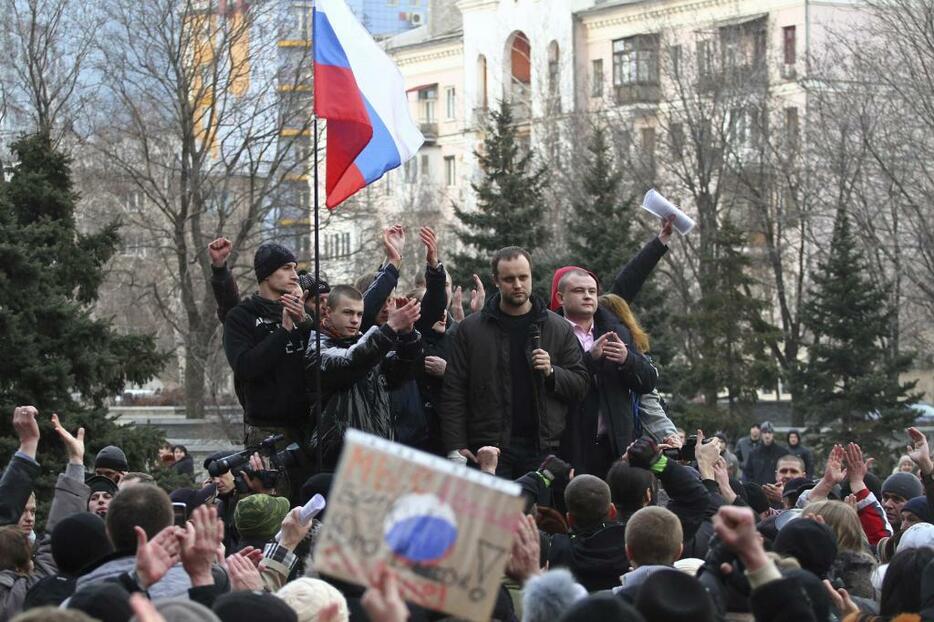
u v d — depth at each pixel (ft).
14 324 74.49
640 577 27.30
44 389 74.95
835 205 159.84
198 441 144.56
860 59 158.71
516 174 150.10
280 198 183.93
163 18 171.63
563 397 40.22
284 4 178.29
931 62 144.36
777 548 28.25
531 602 21.95
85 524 28.94
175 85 174.81
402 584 17.57
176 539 23.11
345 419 38.47
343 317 39.24
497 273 40.45
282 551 28.66
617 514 35.14
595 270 141.49
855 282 137.39
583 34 259.39
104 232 83.56
